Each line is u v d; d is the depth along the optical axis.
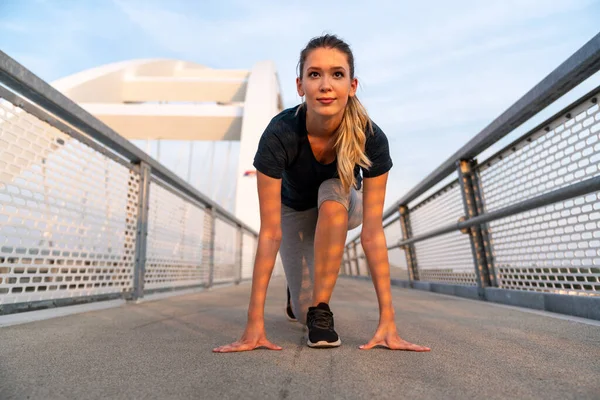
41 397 0.58
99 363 0.78
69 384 0.64
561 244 1.47
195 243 3.39
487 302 1.99
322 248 1.04
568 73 1.22
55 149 1.49
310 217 1.28
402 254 3.77
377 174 1.06
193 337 1.08
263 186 1.02
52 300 1.49
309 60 0.89
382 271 0.99
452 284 2.59
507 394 0.57
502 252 1.96
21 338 1.05
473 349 0.88
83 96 17.17
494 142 1.89
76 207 1.63
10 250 1.26
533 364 0.74
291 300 1.32
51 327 1.24
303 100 1.01
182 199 3.04
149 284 2.39
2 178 1.22
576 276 1.40
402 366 0.73
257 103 17.19
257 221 14.95
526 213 1.72
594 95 1.25
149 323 1.34
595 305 1.26
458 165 2.22
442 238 2.78
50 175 1.46
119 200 2.00
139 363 0.78
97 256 1.79
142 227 2.22
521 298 1.70
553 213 1.51
